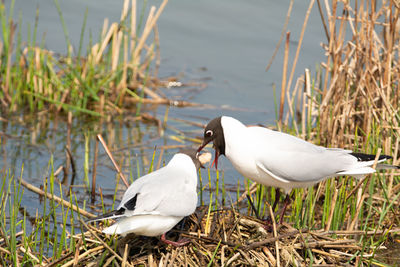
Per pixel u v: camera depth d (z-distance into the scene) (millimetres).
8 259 9344
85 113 16406
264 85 18312
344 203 10977
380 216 10945
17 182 12445
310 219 10648
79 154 14117
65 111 16391
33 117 15852
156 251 9109
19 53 16594
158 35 20500
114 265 8727
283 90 14227
